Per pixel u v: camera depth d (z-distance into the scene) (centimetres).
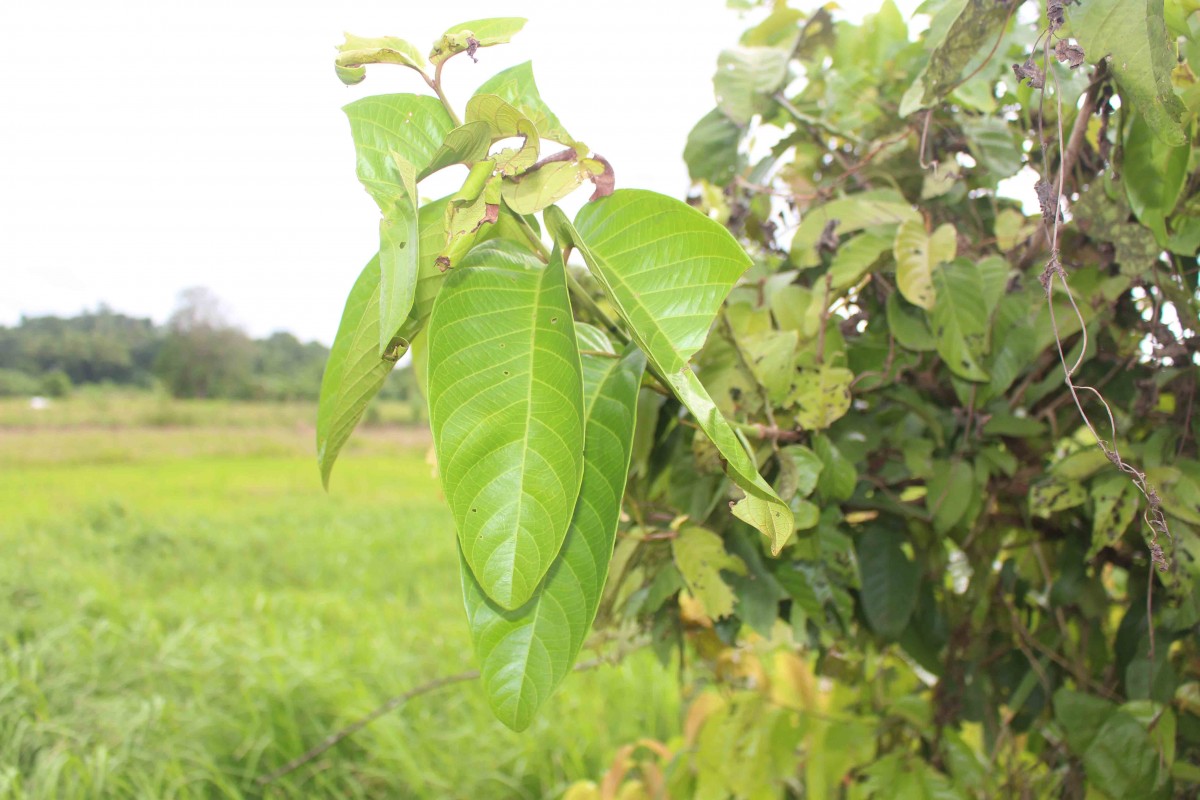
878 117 109
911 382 104
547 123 53
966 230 106
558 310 48
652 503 101
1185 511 79
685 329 47
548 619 48
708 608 88
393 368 56
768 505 48
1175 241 80
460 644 460
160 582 696
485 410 46
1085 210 83
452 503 44
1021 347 91
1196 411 88
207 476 1579
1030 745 133
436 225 54
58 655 412
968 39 74
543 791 326
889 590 103
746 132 115
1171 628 86
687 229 50
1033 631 119
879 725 126
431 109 54
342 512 1098
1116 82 65
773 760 129
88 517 943
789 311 97
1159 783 86
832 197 110
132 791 304
